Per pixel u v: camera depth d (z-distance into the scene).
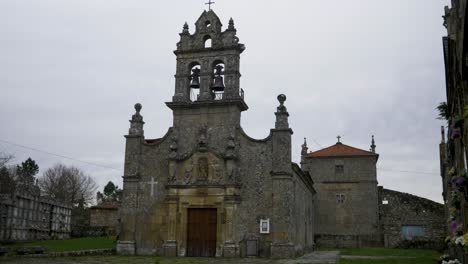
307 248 37.59
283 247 25.89
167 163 29.20
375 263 22.62
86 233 55.66
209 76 29.42
